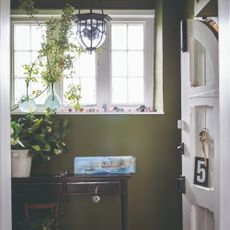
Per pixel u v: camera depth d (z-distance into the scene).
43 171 3.76
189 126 2.84
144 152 3.82
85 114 3.79
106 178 3.39
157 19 3.99
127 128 3.82
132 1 4.04
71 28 3.63
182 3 3.81
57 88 4.05
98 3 3.99
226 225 1.51
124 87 4.12
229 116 1.47
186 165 2.90
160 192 3.81
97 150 3.80
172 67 3.82
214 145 2.49
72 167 3.77
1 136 1.37
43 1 3.97
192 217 2.81
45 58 3.85
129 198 3.80
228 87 1.48
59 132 3.62
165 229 3.80
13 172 3.38
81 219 3.80
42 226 3.48
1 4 1.38
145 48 4.09
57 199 3.45
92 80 4.10
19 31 4.09
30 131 3.47
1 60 1.38
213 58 2.53
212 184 2.58
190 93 2.83
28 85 3.87
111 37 4.09
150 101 4.10
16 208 3.72
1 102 1.37
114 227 3.82
